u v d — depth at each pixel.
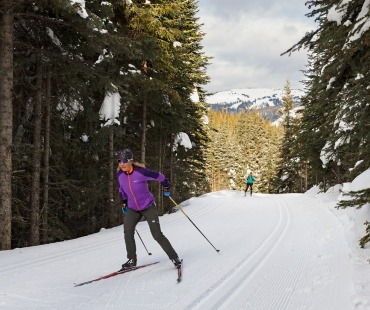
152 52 11.59
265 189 60.84
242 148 72.94
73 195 12.24
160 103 14.83
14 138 10.57
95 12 10.37
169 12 13.67
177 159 23.30
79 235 14.98
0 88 7.96
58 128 11.77
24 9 8.80
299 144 21.48
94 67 10.02
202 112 25.09
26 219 10.99
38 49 9.15
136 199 5.30
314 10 6.42
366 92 6.04
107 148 13.81
